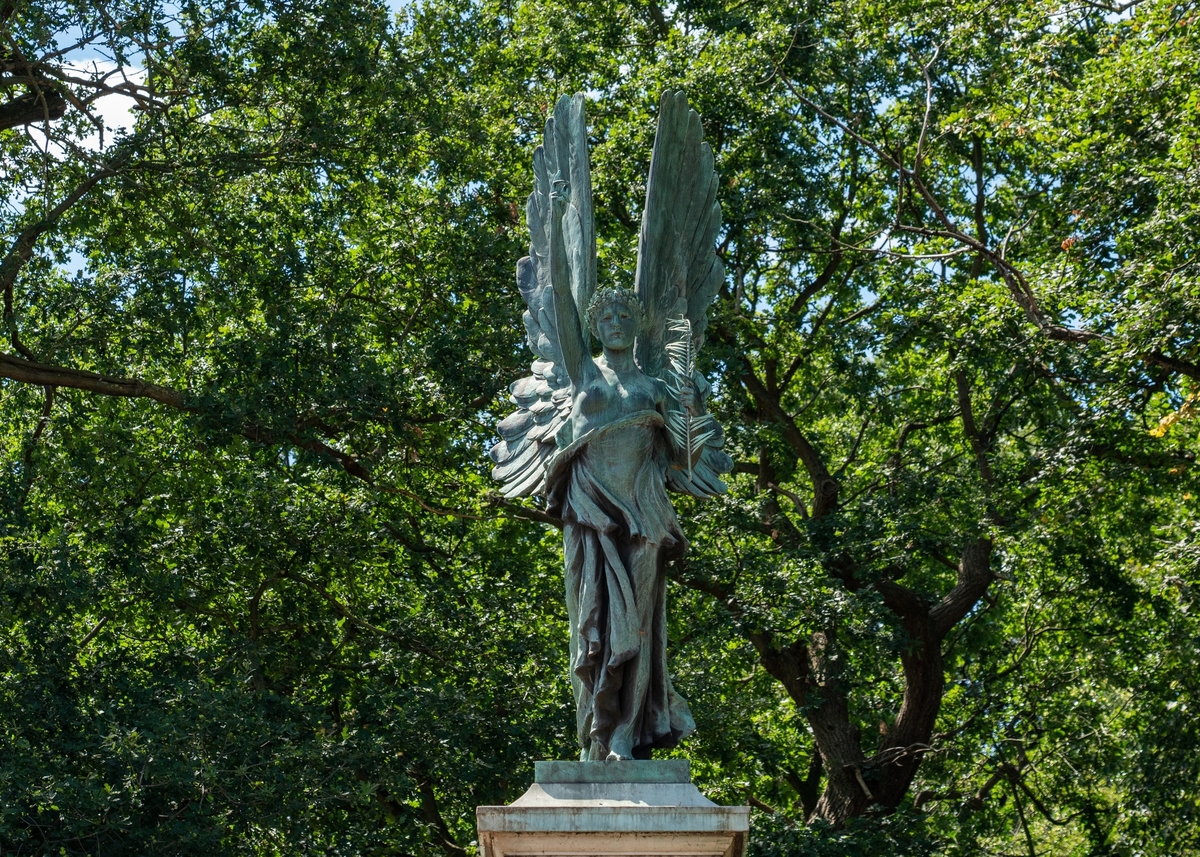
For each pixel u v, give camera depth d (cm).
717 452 869
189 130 1814
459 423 1903
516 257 1973
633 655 795
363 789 1531
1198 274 1669
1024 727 2256
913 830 1969
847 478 2378
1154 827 1998
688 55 2255
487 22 2392
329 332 1873
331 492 1975
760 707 2019
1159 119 1823
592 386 828
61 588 1595
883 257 2236
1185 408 1752
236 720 1527
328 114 1812
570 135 911
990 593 2377
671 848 729
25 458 1828
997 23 2061
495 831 725
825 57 2200
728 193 2127
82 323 1836
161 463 1923
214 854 1472
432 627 1883
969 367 2055
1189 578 1969
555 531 2088
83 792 1413
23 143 1816
